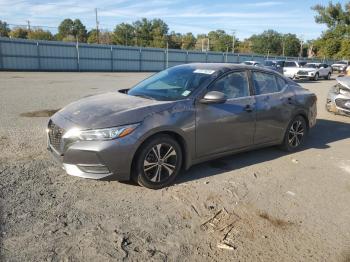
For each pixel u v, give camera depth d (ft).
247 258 9.56
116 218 11.21
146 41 313.12
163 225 10.96
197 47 330.13
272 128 17.90
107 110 13.28
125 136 12.37
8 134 20.74
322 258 9.78
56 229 10.36
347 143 22.71
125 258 9.21
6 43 101.96
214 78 15.31
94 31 301.43
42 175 14.28
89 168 12.34
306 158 18.85
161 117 13.20
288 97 18.78
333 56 194.70
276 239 10.58
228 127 15.46
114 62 127.85
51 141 13.60
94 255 9.25
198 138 14.40
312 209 12.72
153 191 13.37
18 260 8.87
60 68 114.52
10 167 14.98
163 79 16.61
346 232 11.24
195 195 13.21
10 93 41.75
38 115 27.48
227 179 15.03
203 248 9.89
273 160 18.07
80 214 11.32
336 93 31.58
